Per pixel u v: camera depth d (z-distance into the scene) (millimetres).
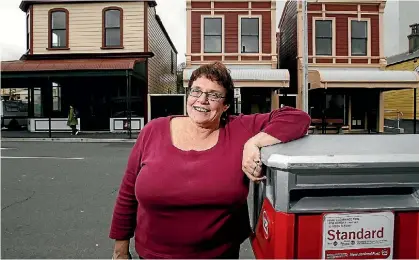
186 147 1662
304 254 1263
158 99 16984
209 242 1633
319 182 1259
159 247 1663
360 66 17344
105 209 5043
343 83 14992
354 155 1249
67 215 4785
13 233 4152
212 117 1658
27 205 5250
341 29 17328
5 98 22766
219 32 16969
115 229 1881
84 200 5508
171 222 1611
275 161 1244
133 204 1861
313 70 16188
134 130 18141
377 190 1313
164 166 1609
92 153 10852
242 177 1602
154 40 20125
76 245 3820
